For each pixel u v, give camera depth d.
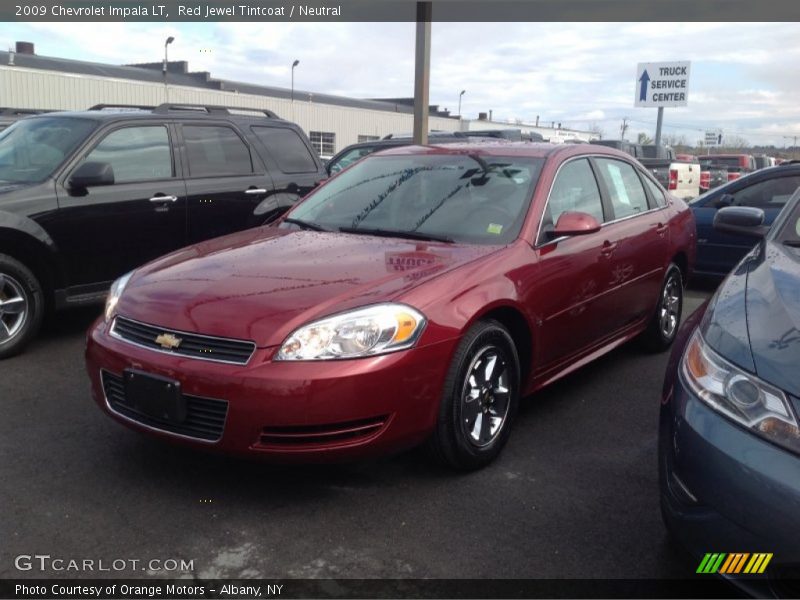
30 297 5.36
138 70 38.19
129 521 3.14
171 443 3.25
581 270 4.28
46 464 3.65
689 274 6.04
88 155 5.72
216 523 3.14
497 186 4.34
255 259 3.76
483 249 3.84
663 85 24.38
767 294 2.78
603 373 5.29
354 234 4.22
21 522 3.12
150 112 6.36
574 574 2.83
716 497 2.34
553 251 4.08
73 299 5.64
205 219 6.43
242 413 3.00
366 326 3.09
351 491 3.43
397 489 3.46
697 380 2.58
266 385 2.98
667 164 16.16
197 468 3.63
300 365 3.00
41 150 5.80
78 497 3.33
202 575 2.78
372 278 3.39
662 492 2.66
